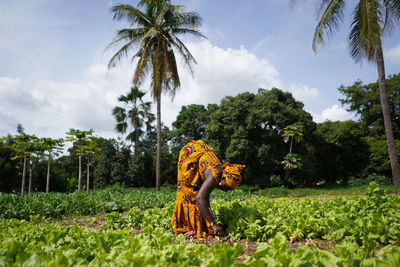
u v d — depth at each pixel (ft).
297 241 11.64
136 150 98.43
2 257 6.54
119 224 15.83
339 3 37.06
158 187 56.34
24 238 9.29
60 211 24.45
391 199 17.94
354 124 88.12
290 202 19.85
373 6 32.99
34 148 53.26
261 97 82.38
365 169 82.99
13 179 86.94
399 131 87.15
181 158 12.69
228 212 13.39
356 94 91.50
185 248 7.53
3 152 84.89
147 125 99.04
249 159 75.41
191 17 54.54
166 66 54.08
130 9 53.62
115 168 94.48
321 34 39.45
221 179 11.59
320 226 12.21
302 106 88.48
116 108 93.45
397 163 36.58
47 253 6.82
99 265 6.13
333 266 5.65
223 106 79.20
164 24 55.31
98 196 31.96
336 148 89.61
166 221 14.10
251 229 11.31
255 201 18.78
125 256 6.20
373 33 32.27
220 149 79.97
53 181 95.91
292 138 74.54
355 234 10.52
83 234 9.46
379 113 85.66
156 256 6.47
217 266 6.00
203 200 11.17
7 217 22.65
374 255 8.30
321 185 87.10
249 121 72.79
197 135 104.58
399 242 10.39
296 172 82.28
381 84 36.86
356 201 16.14
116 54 54.54
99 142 104.53
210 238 11.77
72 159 109.09
